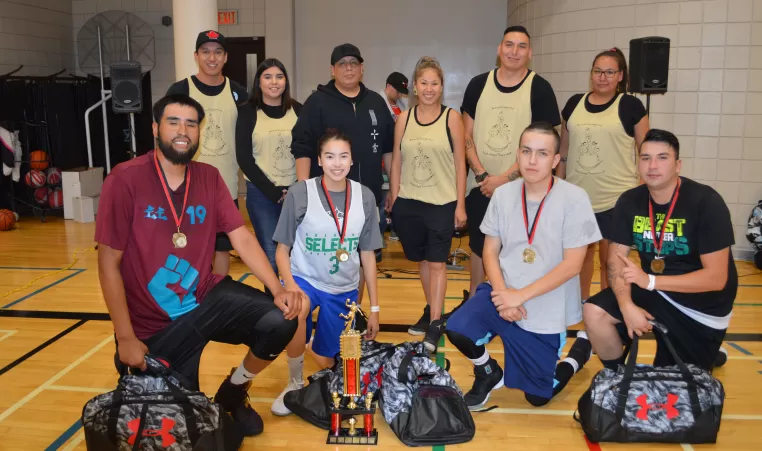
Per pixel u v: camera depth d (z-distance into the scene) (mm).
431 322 3859
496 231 3094
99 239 2434
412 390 2869
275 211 3998
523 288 2924
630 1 6266
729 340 4008
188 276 2615
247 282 5574
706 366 3002
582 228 2904
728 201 6152
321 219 3014
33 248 6848
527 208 2994
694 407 2652
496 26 9562
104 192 2465
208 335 2660
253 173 3889
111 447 2393
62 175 8492
